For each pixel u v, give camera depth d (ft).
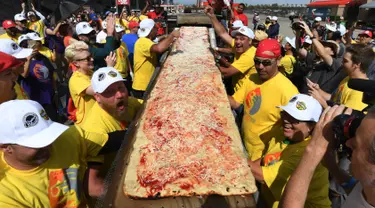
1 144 4.72
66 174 5.46
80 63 9.52
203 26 23.36
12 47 9.13
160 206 5.37
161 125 8.02
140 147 7.01
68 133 5.97
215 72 12.36
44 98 14.56
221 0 21.65
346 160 5.43
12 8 46.06
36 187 5.05
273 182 6.61
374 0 85.97
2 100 6.61
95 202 6.51
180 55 14.89
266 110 8.72
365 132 3.49
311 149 4.69
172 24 27.07
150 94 10.34
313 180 6.35
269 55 8.41
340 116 4.34
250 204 5.36
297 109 6.59
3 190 4.75
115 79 7.28
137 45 14.57
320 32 32.53
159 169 6.20
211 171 6.13
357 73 9.15
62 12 32.76
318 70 13.75
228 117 8.61
